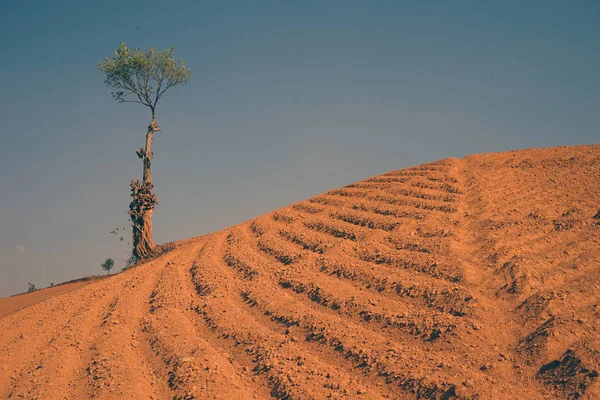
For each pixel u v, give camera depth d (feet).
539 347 34.76
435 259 47.14
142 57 83.66
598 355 32.65
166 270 59.16
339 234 57.16
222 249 62.39
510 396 31.50
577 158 61.26
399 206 59.47
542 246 46.39
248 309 47.19
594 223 47.70
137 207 80.79
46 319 52.37
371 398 33.35
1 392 40.50
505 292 41.11
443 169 67.05
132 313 50.29
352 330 40.57
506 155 68.03
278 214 68.03
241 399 35.14
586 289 39.42
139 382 38.86
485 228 50.80
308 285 48.16
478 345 36.35
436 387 33.09
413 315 40.78
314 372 36.68
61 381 40.50
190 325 46.42
